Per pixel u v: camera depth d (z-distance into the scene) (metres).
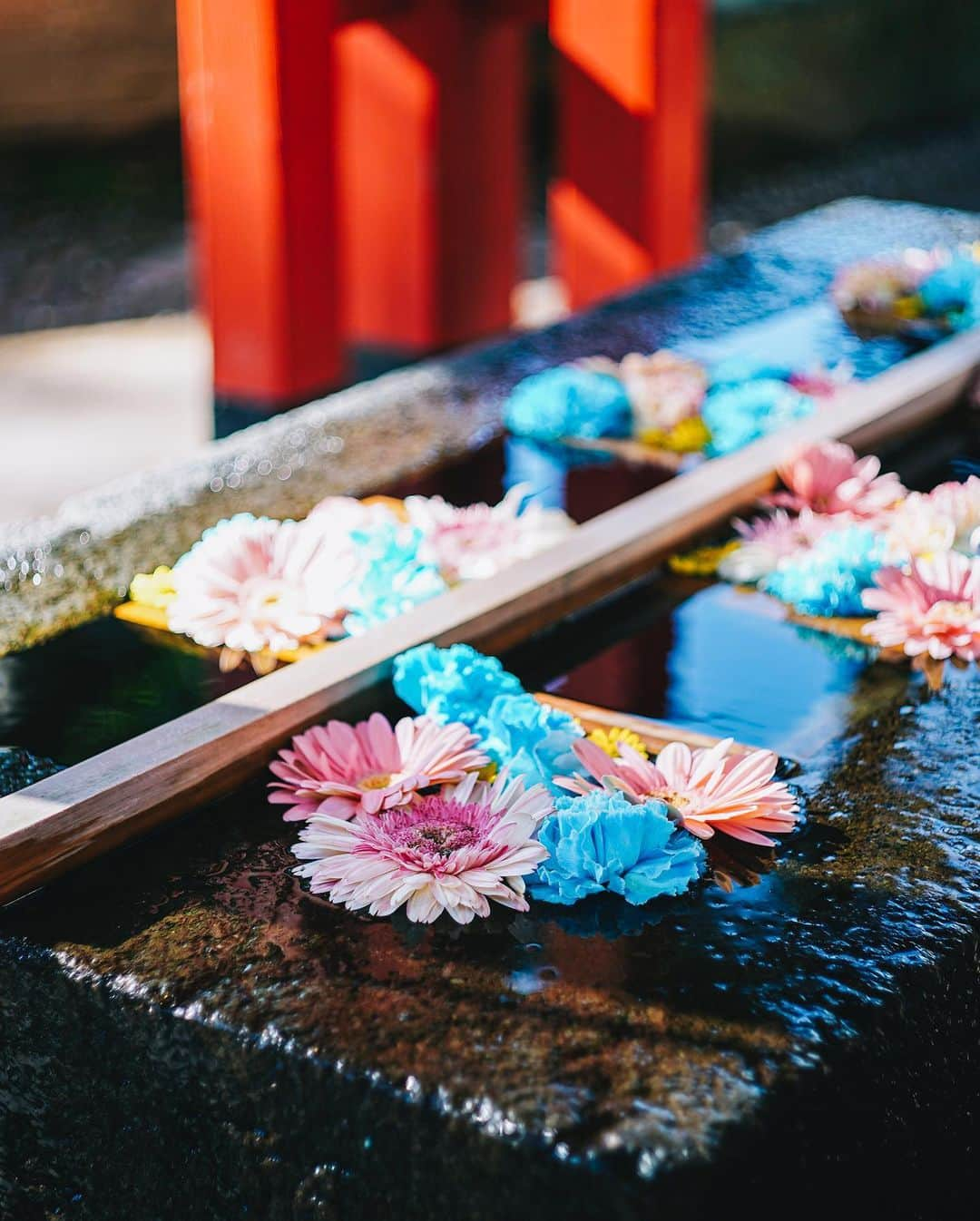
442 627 1.52
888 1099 1.28
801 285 2.33
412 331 2.98
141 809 1.37
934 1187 1.33
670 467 1.84
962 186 5.60
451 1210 1.23
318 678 1.46
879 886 1.34
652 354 2.06
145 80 4.99
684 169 2.85
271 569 1.57
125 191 4.92
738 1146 1.21
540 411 1.88
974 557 1.62
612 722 1.47
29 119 4.84
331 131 2.47
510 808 1.34
